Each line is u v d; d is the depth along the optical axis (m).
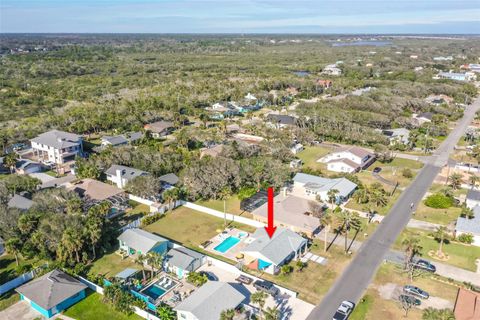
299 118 151.50
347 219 75.06
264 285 59.91
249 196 92.06
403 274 64.25
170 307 55.22
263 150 119.88
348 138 136.75
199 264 66.81
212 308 52.81
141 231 73.12
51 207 78.81
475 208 83.12
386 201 92.00
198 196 93.38
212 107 185.00
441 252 70.19
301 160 121.19
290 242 69.62
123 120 154.62
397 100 176.38
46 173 110.19
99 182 95.00
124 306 55.47
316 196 92.31
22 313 55.75
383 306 56.69
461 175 108.06
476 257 69.19
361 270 65.44
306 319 54.03
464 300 57.25
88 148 130.62
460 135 147.12
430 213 86.00
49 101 191.00
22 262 67.88
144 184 90.62
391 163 118.62
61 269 64.50
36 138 123.81
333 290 60.44
